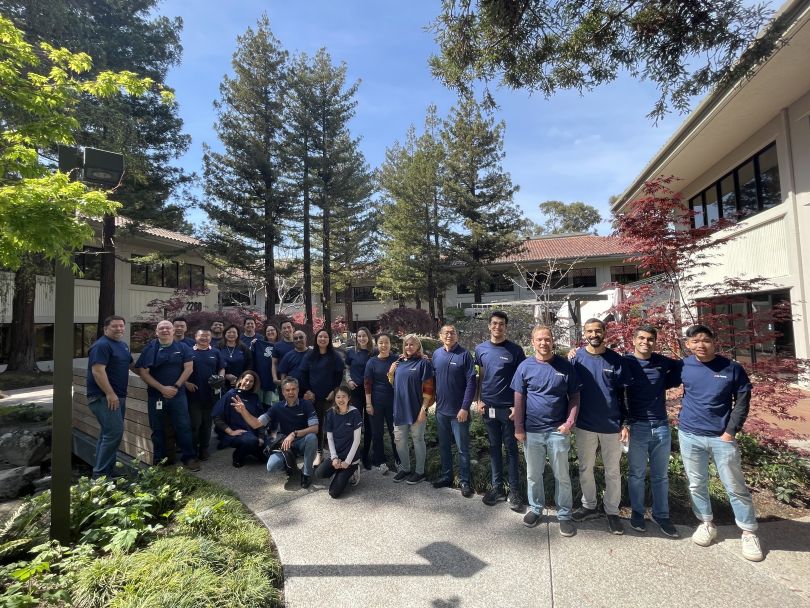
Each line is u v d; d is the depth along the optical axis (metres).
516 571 2.92
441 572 2.92
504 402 3.94
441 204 22.89
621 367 3.59
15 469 5.59
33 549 2.98
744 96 8.23
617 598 2.63
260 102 19.31
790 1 5.62
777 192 9.28
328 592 2.73
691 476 3.40
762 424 4.71
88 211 3.36
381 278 26.12
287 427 4.74
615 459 3.51
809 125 8.21
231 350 6.08
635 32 4.39
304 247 20.84
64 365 3.29
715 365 3.42
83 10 13.45
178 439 4.98
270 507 3.98
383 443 5.16
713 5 4.02
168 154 17.34
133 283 20.25
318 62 20.89
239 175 18.66
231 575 2.72
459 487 4.38
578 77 4.87
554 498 3.98
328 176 20.75
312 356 5.51
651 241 5.21
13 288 13.73
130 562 2.76
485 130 22.05
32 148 4.21
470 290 26.47
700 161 11.38
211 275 24.33
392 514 3.79
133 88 4.46
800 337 8.51
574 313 15.05
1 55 3.99
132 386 5.48
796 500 3.95
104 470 4.62
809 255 8.29
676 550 3.18
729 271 11.14
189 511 3.46
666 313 5.57
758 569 2.93
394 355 5.05
